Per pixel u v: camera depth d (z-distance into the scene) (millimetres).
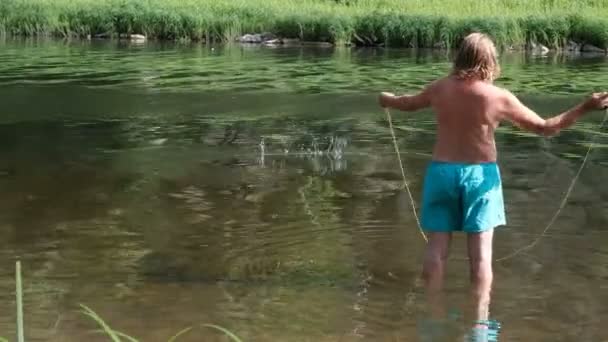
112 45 26094
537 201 8078
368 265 6160
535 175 9219
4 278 5859
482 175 5777
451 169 5801
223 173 9258
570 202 8031
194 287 5711
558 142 11211
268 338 4848
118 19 28609
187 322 5094
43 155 10234
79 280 5836
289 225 7191
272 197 8172
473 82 5812
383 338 4844
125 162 9820
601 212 7668
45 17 29062
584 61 21938
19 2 30531
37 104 14273
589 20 25297
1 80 17391
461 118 5801
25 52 23484
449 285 5750
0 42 26594
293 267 6125
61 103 14391
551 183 8844
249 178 9016
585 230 7094
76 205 7855
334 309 5312
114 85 16656
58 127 12195
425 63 20891
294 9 30078
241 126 12312
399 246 6621
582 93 15750
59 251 6477
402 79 17641
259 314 5223
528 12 28953
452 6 30609
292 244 6660
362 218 7402
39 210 7668
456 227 5883
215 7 30078
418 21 25953
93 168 9492
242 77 18016
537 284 5785
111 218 7410
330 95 15352
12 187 8562
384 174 9227
